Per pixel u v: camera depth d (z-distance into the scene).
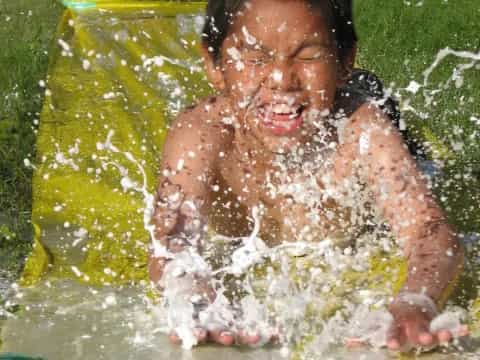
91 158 1.99
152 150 2.02
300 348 1.52
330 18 1.58
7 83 2.48
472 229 1.80
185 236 1.64
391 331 1.47
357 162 1.67
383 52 2.82
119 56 2.43
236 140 1.66
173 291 1.57
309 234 1.72
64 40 2.52
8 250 1.82
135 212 1.85
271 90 1.58
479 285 1.65
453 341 1.52
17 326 1.59
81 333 1.57
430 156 2.06
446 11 3.26
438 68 2.63
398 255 1.72
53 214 1.86
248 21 1.57
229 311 1.56
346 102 1.69
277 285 1.66
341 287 1.65
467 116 2.29
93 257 1.76
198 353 1.52
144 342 1.54
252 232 1.73
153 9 2.81
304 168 1.67
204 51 1.69
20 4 3.66
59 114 2.14
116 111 2.15
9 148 2.14
